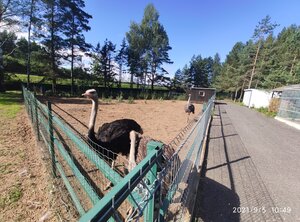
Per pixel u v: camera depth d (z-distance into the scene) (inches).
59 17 935.7
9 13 673.0
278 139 366.0
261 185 179.2
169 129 340.8
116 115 456.4
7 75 868.6
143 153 107.6
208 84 2492.6
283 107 647.1
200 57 2413.9
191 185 150.7
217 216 131.6
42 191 132.2
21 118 331.9
